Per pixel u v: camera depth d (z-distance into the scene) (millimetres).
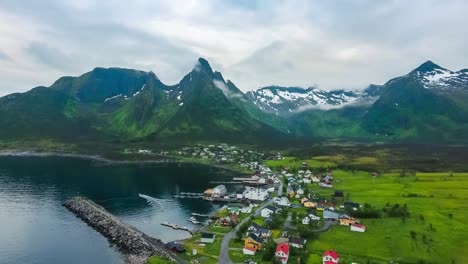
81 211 195750
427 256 133000
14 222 179375
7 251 145500
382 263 125938
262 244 140000
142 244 148000
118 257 141500
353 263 124375
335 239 150000
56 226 176000
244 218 186875
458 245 143250
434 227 162875
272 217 181625
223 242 149375
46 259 139125
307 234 151375
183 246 144500
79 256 142000
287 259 127125
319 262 126062
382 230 160875
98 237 163000
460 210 190250
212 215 198625
